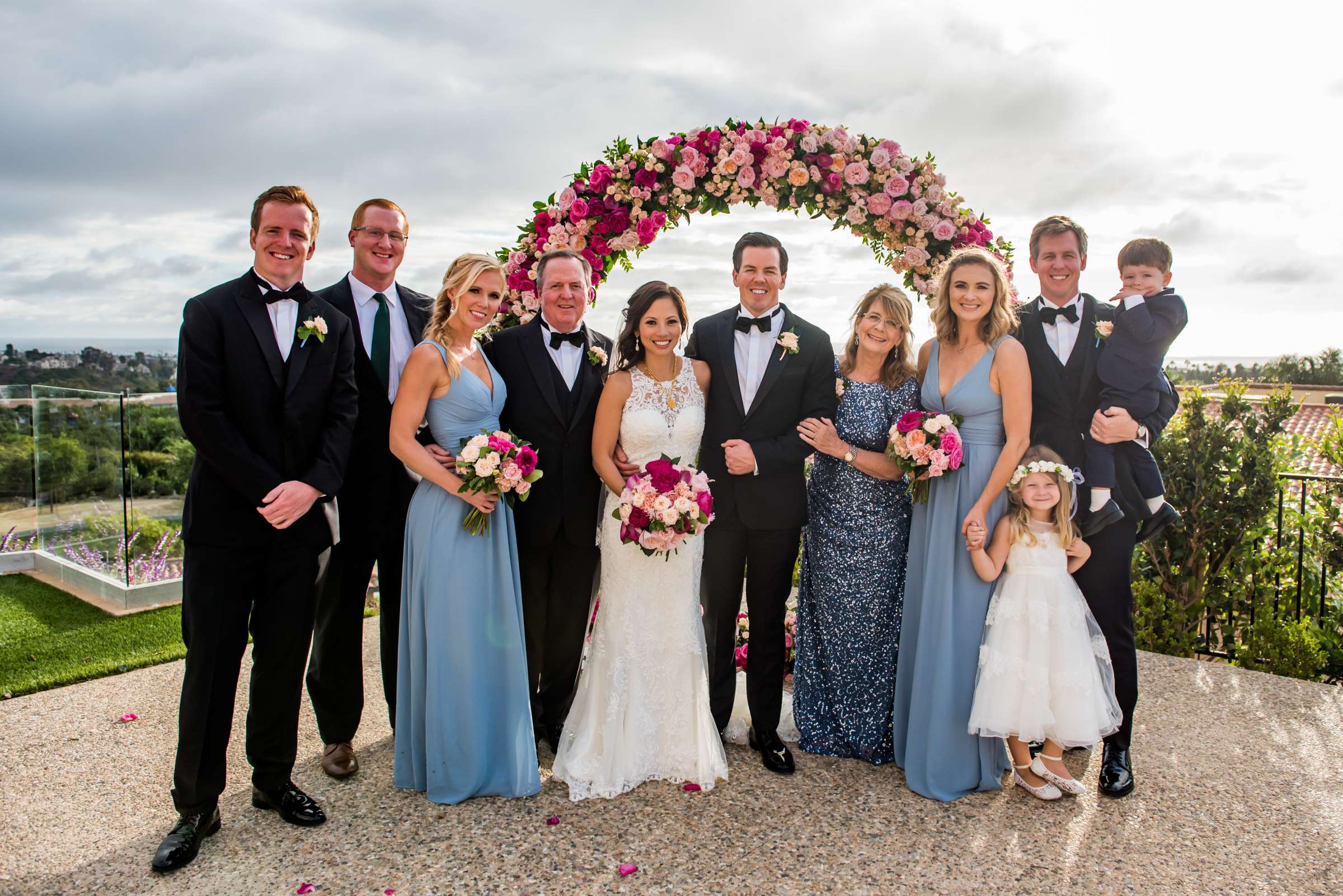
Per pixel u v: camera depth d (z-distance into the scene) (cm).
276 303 301
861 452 349
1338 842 295
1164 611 525
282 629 300
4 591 642
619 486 338
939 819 310
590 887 266
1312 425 1295
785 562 353
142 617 573
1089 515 330
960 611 330
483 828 302
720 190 440
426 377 317
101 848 292
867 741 359
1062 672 313
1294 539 541
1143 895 263
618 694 332
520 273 461
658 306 329
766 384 348
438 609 314
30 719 406
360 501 343
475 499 310
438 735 316
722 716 374
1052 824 306
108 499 626
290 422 296
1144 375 324
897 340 358
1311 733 389
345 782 338
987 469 331
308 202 304
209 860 282
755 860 281
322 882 270
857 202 435
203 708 285
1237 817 312
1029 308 358
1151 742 379
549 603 366
